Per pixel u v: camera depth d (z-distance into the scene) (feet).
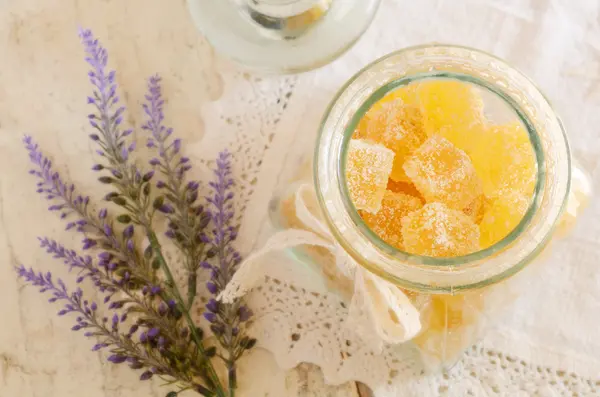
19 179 1.57
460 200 1.26
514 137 1.25
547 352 1.47
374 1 1.43
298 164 1.48
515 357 1.47
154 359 1.47
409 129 1.28
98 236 1.56
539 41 1.48
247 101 1.51
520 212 1.24
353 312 1.37
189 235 1.48
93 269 1.48
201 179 1.53
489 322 1.43
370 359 1.49
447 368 1.46
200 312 1.54
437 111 1.26
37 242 1.57
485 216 1.26
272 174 1.50
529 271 1.41
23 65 1.56
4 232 1.57
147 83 1.55
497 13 1.48
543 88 1.48
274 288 1.50
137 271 1.48
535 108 1.25
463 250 1.24
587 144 1.47
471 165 1.27
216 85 1.54
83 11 1.56
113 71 1.48
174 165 1.54
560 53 1.48
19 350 1.57
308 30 1.42
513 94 1.25
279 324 1.51
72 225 1.49
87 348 1.56
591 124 1.47
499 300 1.42
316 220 1.33
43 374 1.57
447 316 1.39
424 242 1.23
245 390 1.53
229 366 1.49
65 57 1.56
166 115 1.55
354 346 1.49
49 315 1.57
